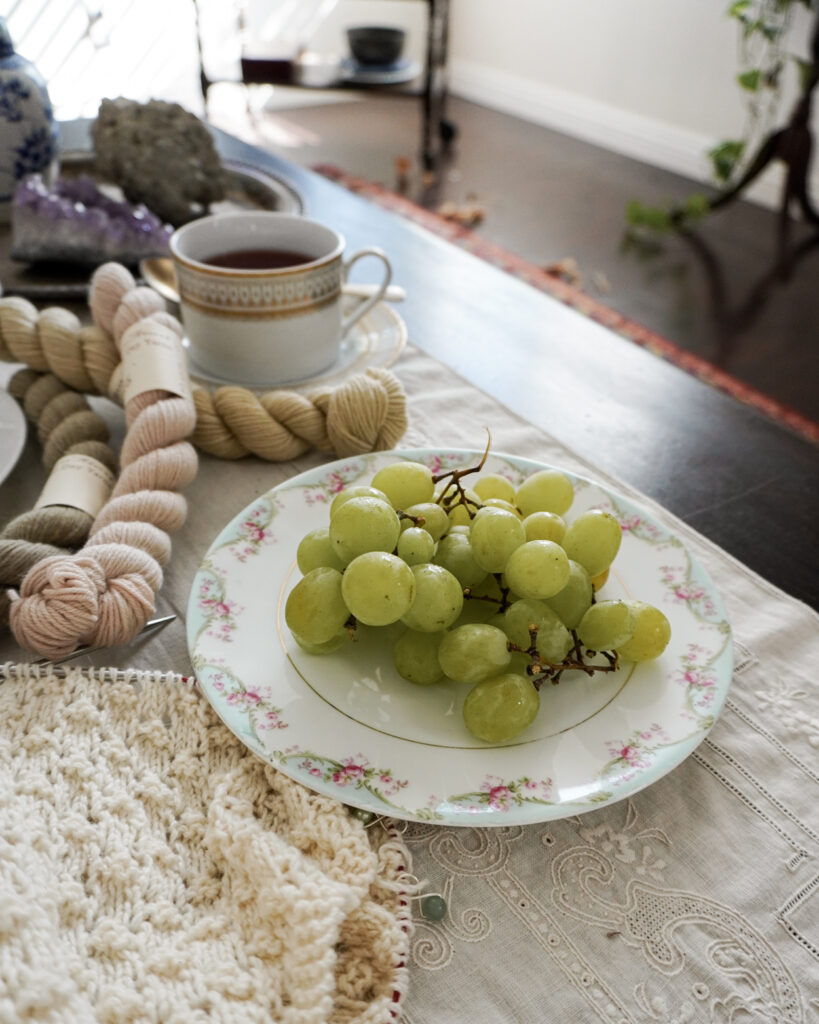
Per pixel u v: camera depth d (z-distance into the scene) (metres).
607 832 0.26
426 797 0.24
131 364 0.36
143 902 0.23
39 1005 0.19
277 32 2.14
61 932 0.21
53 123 0.57
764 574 0.36
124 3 1.87
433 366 0.46
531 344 0.50
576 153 1.99
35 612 0.27
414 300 0.54
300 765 0.25
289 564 0.31
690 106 1.81
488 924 0.24
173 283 0.51
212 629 0.28
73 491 0.33
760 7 1.49
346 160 1.91
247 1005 0.20
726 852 0.25
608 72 1.94
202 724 0.27
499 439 0.41
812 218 1.58
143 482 0.33
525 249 1.53
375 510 0.27
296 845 0.24
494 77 2.23
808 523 0.38
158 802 0.25
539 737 0.26
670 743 0.26
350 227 0.63
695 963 0.23
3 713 0.26
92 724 0.26
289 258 0.45
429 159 1.84
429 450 0.36
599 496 0.34
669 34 1.77
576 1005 0.22
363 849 0.23
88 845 0.23
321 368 0.44
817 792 0.27
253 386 0.43
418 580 0.26
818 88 1.58
